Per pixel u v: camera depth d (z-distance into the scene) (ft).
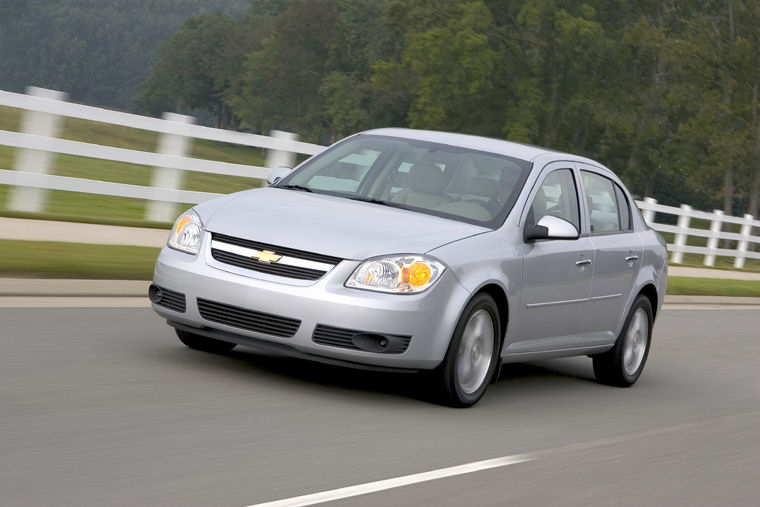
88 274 80.89
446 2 598.34
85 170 244.42
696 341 104.63
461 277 54.08
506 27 588.50
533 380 70.38
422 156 62.59
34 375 50.52
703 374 83.87
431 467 43.83
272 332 52.80
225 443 42.96
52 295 76.59
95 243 94.89
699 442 57.21
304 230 54.03
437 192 60.23
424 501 38.70
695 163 583.99
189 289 54.29
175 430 43.91
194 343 61.36
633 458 51.19
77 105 113.09
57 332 61.82
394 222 56.03
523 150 65.16
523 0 587.68
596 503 41.91
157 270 56.18
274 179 64.59
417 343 52.70
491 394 62.54
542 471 45.88
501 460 46.78
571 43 561.43
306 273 52.75
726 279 190.29
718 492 46.62
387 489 39.58
